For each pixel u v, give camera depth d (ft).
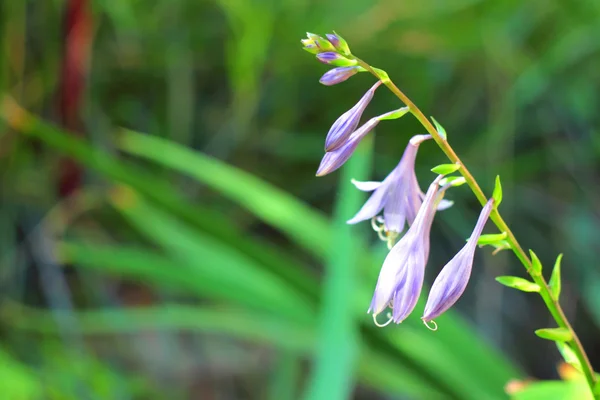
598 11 5.14
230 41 4.97
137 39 5.15
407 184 2.64
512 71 5.39
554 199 5.95
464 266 2.56
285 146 5.52
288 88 5.42
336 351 3.21
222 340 5.59
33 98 4.93
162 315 4.33
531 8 5.38
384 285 2.56
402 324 3.83
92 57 5.17
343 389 3.16
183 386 5.29
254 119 5.51
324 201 5.80
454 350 3.73
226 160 5.56
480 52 5.48
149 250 5.38
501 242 2.62
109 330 4.90
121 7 4.72
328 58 2.54
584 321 5.88
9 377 3.92
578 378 3.06
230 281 4.00
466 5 5.09
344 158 2.57
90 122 5.20
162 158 4.16
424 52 5.28
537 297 5.98
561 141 5.74
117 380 4.58
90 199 5.16
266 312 4.05
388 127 5.59
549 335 2.64
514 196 5.86
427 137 2.63
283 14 5.01
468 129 5.75
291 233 4.02
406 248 2.57
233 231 4.13
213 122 5.57
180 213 4.08
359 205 3.61
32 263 5.21
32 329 4.89
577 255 5.78
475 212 5.77
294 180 5.76
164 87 5.46
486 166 5.59
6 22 4.67
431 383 3.79
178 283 4.02
